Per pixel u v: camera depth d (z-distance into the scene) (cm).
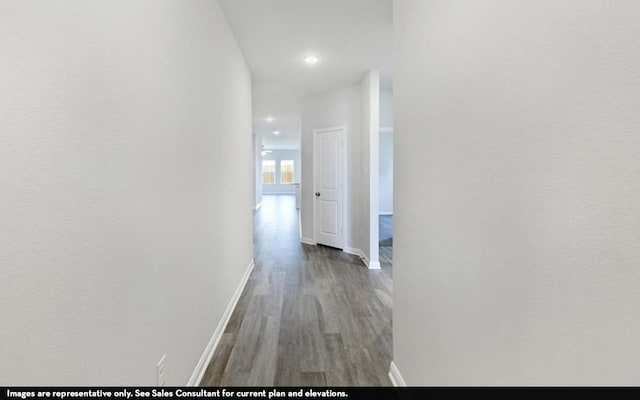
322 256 504
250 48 347
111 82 104
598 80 59
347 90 510
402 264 177
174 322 158
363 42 337
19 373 73
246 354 223
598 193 59
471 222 104
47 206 79
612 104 56
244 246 371
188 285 177
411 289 163
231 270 294
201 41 203
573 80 64
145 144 127
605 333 58
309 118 580
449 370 121
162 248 144
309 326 267
